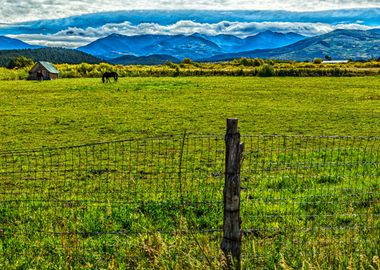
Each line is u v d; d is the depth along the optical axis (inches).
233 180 255.1
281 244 327.0
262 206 412.8
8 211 410.0
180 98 1754.4
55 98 1817.2
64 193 491.8
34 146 869.2
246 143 836.6
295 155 677.3
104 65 4313.5
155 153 738.2
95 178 566.6
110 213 390.9
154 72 3646.7
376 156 657.6
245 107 1460.4
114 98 1782.7
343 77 3120.1
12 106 1541.6
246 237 349.1
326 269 274.2
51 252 320.8
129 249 320.5
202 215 400.2
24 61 6446.9
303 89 2156.7
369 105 1509.6
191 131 1028.5
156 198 442.6
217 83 2613.2
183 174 575.8
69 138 954.7
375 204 414.9
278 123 1143.6
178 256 283.6
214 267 260.8
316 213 402.3
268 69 3378.4
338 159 613.6
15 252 317.1
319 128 1068.5
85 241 338.3
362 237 323.3
